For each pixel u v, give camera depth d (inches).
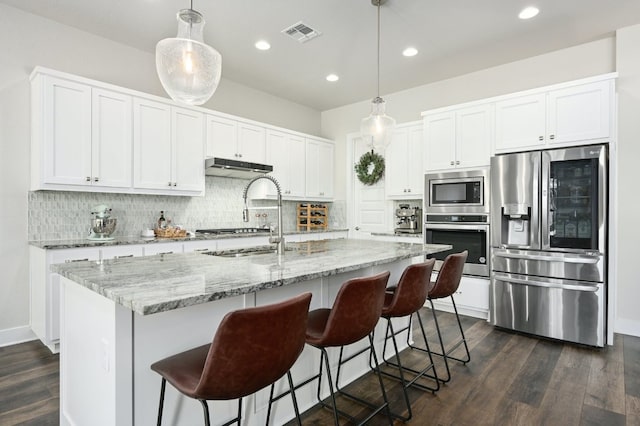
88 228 132.8
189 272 61.7
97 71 136.0
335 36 135.5
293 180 198.7
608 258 118.2
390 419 70.6
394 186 188.7
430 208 162.1
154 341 54.6
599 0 112.8
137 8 117.5
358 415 78.1
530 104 135.6
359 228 215.9
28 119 120.7
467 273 150.3
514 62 158.7
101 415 54.2
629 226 130.0
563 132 128.0
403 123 187.0
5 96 116.4
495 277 138.3
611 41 136.5
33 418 75.0
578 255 120.5
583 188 120.4
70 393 65.7
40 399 82.5
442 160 159.3
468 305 149.7
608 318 118.3
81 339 61.1
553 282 124.9
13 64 117.9
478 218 147.3
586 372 98.5
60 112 115.5
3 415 76.2
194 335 59.6
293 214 215.3
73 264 70.9
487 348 117.0
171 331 56.6
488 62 159.2
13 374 94.9
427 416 77.7
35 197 121.9
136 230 146.3
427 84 186.1
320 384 81.2
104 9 118.3
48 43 124.7
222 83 178.9
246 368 42.9
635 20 125.0
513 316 133.5
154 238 137.3
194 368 49.9
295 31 131.6
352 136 218.5
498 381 93.6
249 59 155.7
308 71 169.0
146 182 136.6
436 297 96.3
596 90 122.0
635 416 76.8
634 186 128.9
